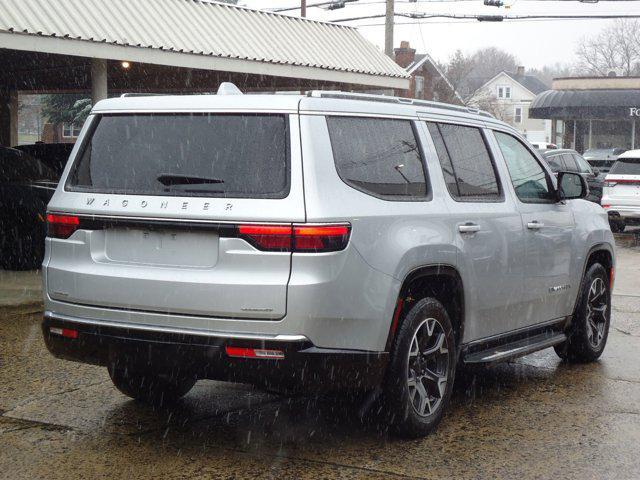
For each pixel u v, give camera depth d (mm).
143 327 4793
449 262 5426
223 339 4602
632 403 6191
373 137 5176
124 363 4938
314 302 4555
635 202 19641
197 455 4977
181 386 6043
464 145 6004
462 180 5840
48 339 5164
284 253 4562
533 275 6418
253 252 4598
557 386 6660
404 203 5188
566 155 21047
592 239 7262
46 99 47000
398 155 5316
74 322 5000
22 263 11688
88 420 5609
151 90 23828
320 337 4621
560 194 6809
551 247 6652
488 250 5852
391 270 4930
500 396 6352
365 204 4875
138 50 13758
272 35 16828
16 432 5355
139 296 4812
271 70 16219
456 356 5637
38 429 5418
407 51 50594
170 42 14281
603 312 7539
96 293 4938
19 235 11609
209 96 5008
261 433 5391
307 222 4559
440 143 5738
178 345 4703
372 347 4855
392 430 5215
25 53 15789
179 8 15438
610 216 19984
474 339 5867
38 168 12227
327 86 21672
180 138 4973
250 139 4812
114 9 13969
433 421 5363
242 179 4727
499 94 80062
